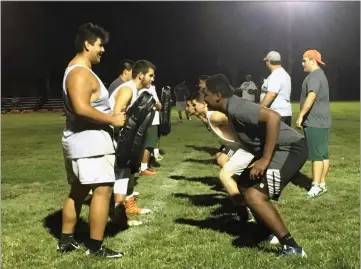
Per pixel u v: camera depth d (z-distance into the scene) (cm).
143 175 772
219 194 638
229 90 397
